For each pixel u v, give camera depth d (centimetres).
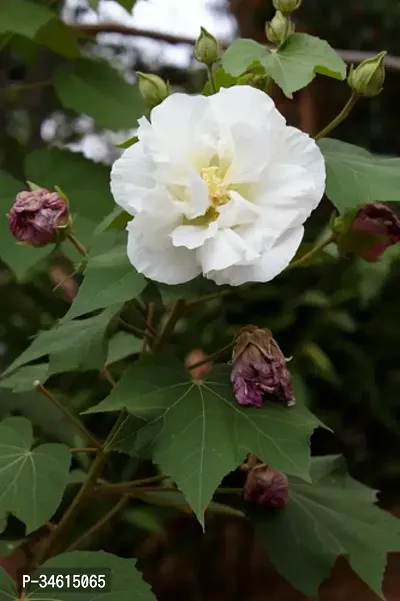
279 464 56
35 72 101
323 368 117
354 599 116
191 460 56
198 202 54
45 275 104
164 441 57
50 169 82
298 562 64
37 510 61
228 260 53
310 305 122
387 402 126
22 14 80
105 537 103
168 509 96
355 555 65
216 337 116
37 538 80
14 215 62
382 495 133
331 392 128
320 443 130
